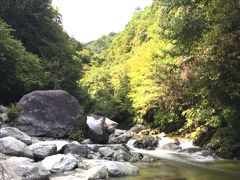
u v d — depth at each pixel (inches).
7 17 1016.2
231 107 603.8
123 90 1604.3
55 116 600.4
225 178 402.0
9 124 579.5
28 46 1053.8
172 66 847.7
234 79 515.5
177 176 399.2
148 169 435.8
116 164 390.0
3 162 315.6
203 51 557.6
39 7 1092.5
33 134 577.6
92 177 342.0
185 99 904.9
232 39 501.7
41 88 895.7
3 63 760.3
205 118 781.9
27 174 313.7
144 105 1218.6
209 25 597.3
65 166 366.0
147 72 1322.6
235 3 509.4
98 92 1795.0
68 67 1071.6
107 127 737.6
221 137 701.9
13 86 835.4
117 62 2514.8
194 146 764.6
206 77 526.6
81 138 614.2
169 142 750.5
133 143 721.0
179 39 637.3
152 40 1533.0
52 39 1147.3
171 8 722.8
